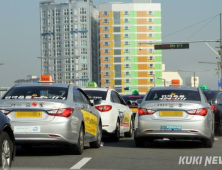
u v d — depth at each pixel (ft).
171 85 94.63
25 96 73.87
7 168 53.67
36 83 79.25
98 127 89.10
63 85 78.54
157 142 101.76
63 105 71.61
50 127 70.03
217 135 126.62
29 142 70.38
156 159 70.23
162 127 83.92
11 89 76.54
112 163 65.62
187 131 83.51
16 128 70.08
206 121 84.43
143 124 84.84
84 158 71.05
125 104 121.29
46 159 69.67
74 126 72.64
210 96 135.95
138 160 69.05
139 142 89.30
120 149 85.81
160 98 87.76
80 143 75.87
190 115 83.92
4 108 70.85
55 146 90.63
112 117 104.37
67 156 73.67
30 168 60.23
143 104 86.58
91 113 83.76
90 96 105.91
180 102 84.48
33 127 70.03
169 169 60.54
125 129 117.19
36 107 70.59
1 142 51.21
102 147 90.17
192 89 90.58
